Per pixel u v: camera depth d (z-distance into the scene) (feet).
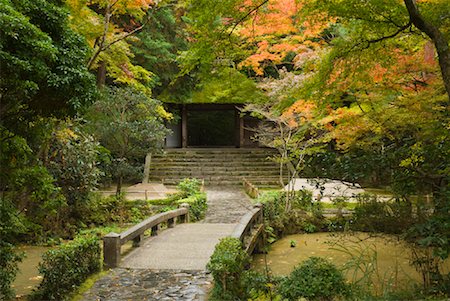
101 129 49.65
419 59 24.67
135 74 48.08
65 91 17.29
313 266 15.80
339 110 29.89
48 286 16.97
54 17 17.81
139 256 24.61
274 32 32.09
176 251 25.89
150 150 52.65
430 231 15.81
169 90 76.74
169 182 67.46
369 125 26.71
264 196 42.75
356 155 21.36
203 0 18.90
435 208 17.33
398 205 21.74
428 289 16.30
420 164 19.34
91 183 38.04
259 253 32.19
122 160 49.78
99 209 41.42
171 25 67.62
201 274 20.90
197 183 55.72
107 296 17.78
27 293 18.86
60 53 17.49
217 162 74.49
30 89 16.19
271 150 78.69
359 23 19.93
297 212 41.39
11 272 17.54
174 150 78.89
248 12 20.20
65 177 36.06
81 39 18.71
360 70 21.44
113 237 22.39
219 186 66.64
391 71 24.90
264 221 37.27
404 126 24.76
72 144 37.37
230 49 21.80
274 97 37.37
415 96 23.80
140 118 51.96
